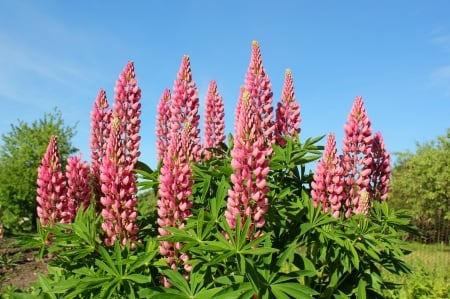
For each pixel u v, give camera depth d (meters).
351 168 1.80
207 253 1.33
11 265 4.12
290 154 1.67
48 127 6.97
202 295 1.28
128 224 1.54
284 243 1.53
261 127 1.81
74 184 1.77
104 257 1.37
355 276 1.63
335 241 1.54
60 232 1.52
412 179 10.34
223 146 1.98
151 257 1.37
